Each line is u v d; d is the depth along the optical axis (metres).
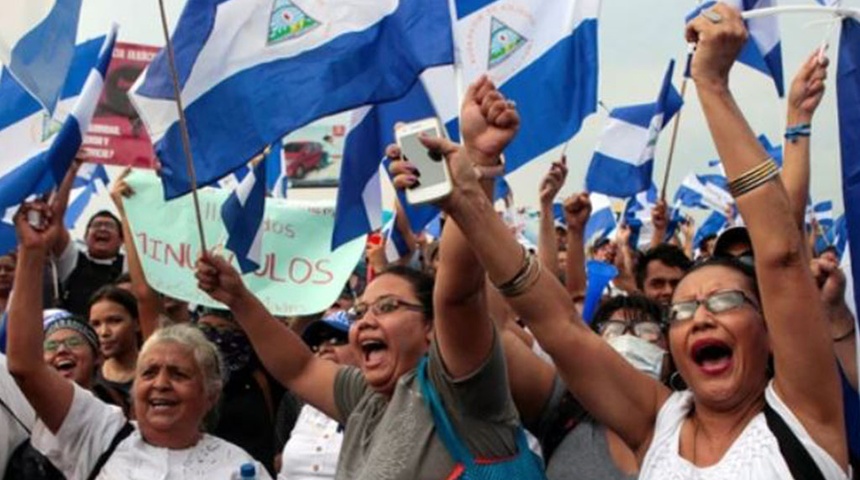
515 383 4.04
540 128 5.85
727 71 3.16
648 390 3.42
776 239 3.03
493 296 4.48
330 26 5.04
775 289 3.04
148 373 4.61
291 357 4.64
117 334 6.23
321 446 5.58
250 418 6.09
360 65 5.03
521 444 3.66
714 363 3.20
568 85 5.82
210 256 4.67
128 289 6.76
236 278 4.69
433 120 3.22
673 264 6.52
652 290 6.54
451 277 3.43
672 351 3.29
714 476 3.06
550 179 5.85
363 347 3.97
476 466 3.51
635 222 9.82
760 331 3.17
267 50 5.01
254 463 4.66
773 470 2.98
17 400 4.86
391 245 7.41
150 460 4.54
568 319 3.41
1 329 6.42
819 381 3.02
